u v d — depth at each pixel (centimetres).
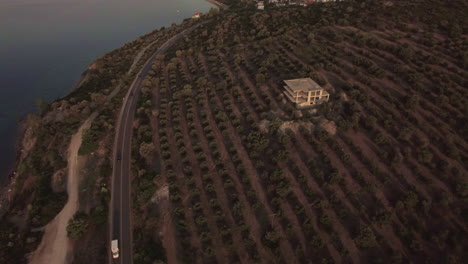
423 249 7019
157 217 8388
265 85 12612
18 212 9262
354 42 14275
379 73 11888
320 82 12062
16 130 14512
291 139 10012
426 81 11288
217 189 8888
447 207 7706
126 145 11519
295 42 15150
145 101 13488
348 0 19412
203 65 15412
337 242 7369
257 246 7519
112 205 9062
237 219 8081
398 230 7394
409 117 9975
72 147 11675
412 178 8469
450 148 8800
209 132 10819
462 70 11400
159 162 10100
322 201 7975
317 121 10450
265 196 8550
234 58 15062
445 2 15825
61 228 8538
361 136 9888
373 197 8175
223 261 7294
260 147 9662
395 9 16162
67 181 10062
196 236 7831
